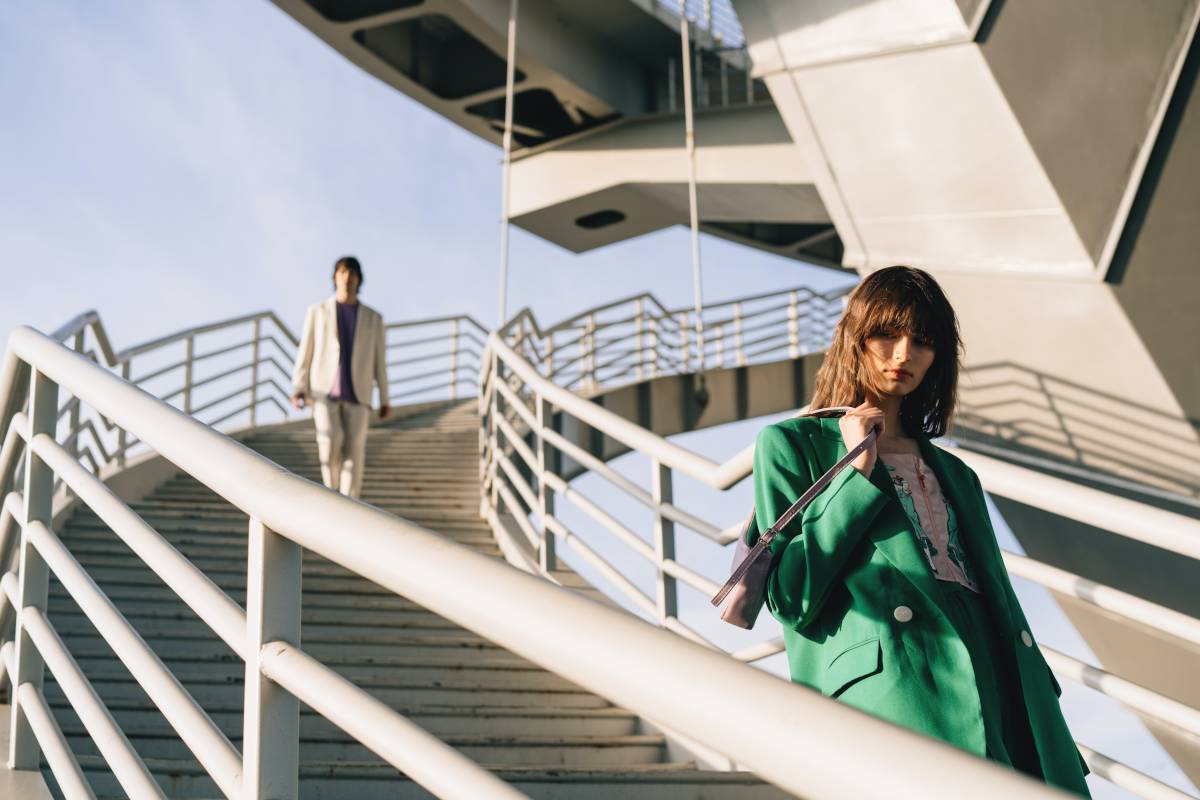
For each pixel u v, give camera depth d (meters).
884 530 1.53
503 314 10.70
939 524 1.62
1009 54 6.16
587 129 19.72
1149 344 5.69
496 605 0.77
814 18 7.35
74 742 3.34
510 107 11.95
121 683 3.95
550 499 5.18
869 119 7.12
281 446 9.28
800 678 1.55
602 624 0.71
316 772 2.78
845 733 0.56
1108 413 5.98
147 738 3.38
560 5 18.19
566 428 11.80
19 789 2.15
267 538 1.17
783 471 1.58
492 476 6.75
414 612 5.30
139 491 7.34
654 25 18.80
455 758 0.85
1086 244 5.88
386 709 0.95
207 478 1.25
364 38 17.92
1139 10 5.57
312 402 6.88
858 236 7.48
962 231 6.64
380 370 7.05
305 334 6.88
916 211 6.95
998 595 1.56
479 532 6.85
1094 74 5.77
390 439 10.09
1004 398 6.59
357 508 1.00
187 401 8.32
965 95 6.43
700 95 19.56
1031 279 6.22
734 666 0.64
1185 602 5.91
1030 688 1.50
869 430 1.56
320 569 5.62
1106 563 6.47
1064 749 1.48
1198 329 5.42
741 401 14.95
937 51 6.49
